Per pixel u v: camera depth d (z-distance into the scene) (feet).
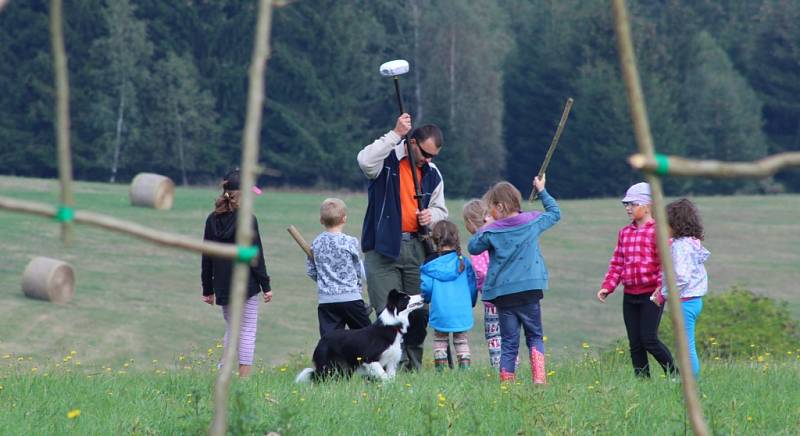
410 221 108.88
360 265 109.91
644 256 94.99
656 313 95.30
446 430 66.64
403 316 99.19
